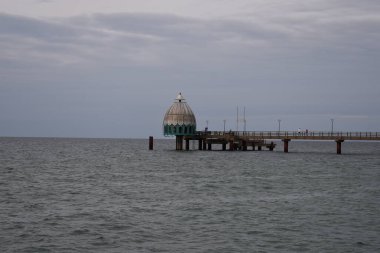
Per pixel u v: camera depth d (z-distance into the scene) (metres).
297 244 27.66
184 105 121.19
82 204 40.12
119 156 115.56
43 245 26.89
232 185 54.53
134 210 37.34
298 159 103.06
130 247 26.69
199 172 71.00
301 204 41.00
